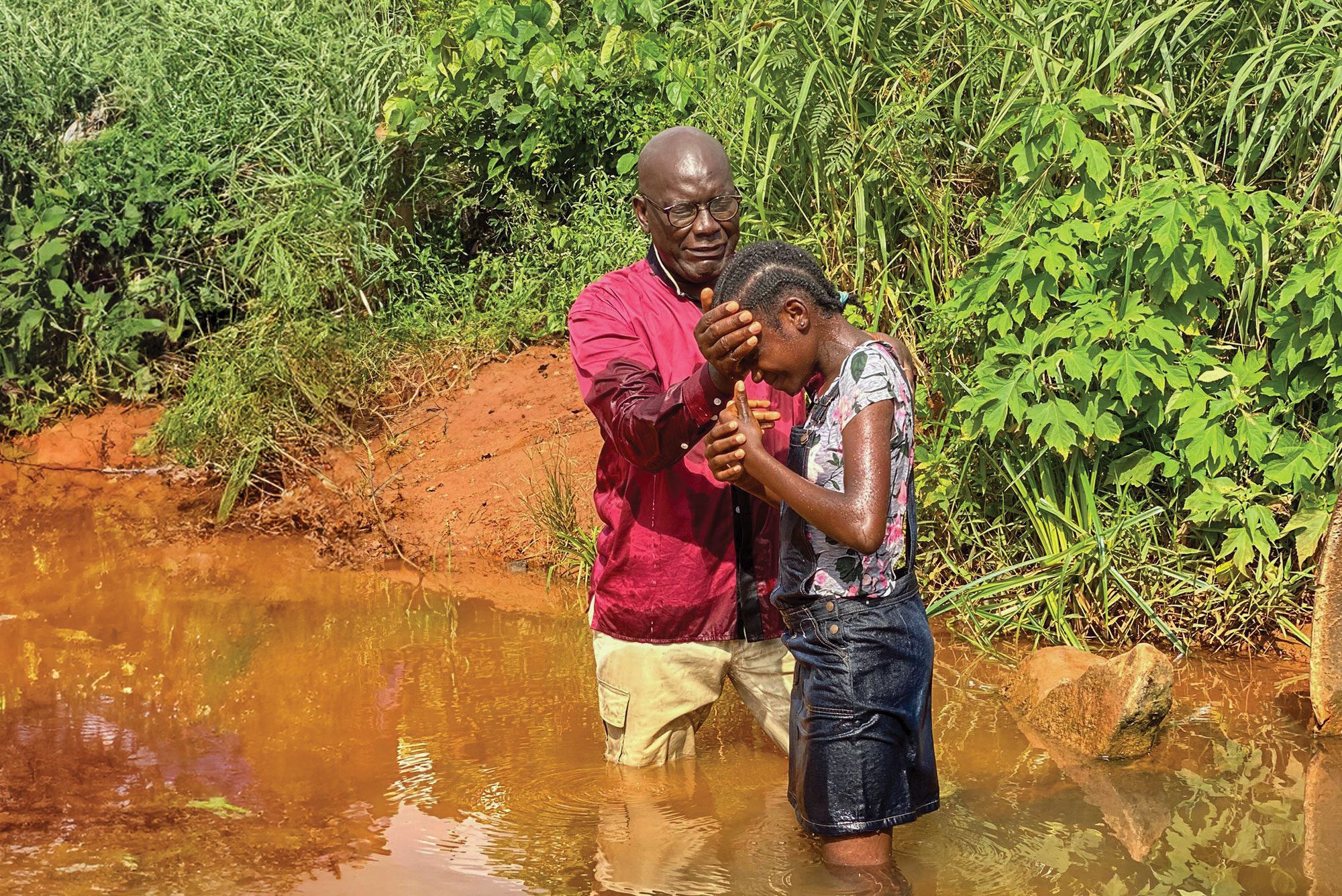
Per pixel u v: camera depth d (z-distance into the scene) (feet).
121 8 34.86
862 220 17.61
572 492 20.74
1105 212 16.70
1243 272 17.07
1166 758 13.28
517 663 16.33
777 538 12.39
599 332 12.45
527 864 11.15
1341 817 11.90
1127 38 16.96
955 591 16.83
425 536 20.92
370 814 12.17
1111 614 16.79
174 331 25.71
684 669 12.60
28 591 18.97
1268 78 17.46
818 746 10.64
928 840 11.50
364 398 24.44
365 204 27.58
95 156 27.09
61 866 11.10
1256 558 16.79
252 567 20.13
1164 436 16.62
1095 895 10.48
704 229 12.26
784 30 18.70
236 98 28.71
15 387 26.07
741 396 10.53
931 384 18.22
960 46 18.88
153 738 14.01
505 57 26.73
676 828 11.76
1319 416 17.08
